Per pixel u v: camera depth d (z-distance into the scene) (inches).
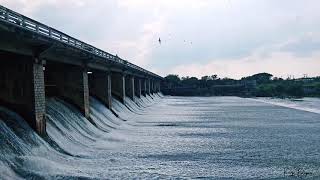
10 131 1352.1
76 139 1788.9
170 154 1643.7
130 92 4350.4
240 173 1334.9
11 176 1108.5
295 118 3351.4
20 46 1519.4
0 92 1630.2
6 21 1285.7
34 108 1603.1
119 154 1611.7
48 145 1510.8
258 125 2770.7
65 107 2071.9
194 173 1327.5
